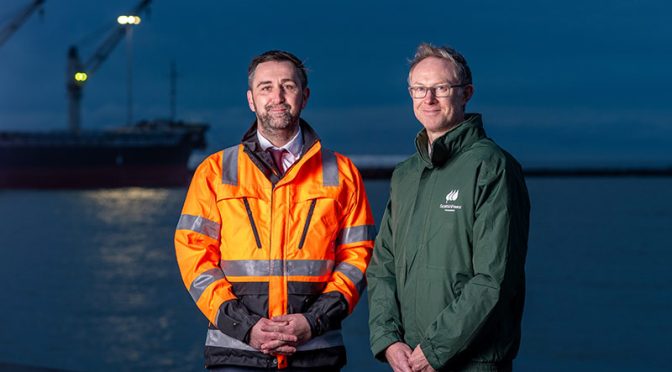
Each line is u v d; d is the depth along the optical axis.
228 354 2.67
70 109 94.25
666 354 30.89
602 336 34.31
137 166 97.94
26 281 52.31
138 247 68.19
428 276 2.43
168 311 40.66
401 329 2.56
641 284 49.38
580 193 170.12
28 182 96.00
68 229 81.75
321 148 2.84
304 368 2.65
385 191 128.38
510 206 2.34
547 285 49.78
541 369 28.70
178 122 102.19
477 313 2.28
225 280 2.68
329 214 2.75
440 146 2.45
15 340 35.31
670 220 98.44
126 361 30.61
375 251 2.71
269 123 2.72
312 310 2.65
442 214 2.43
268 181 2.74
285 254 2.68
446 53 2.54
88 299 44.47
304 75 2.77
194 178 2.80
